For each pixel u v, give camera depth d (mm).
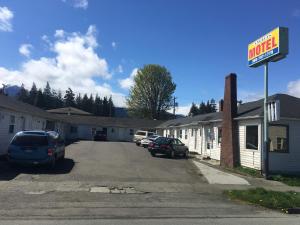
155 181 17703
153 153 31453
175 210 11648
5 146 25234
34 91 125438
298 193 15547
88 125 71938
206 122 33000
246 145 24500
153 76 85312
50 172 18609
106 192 14305
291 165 22781
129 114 87688
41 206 11344
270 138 22578
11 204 11422
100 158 26094
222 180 19141
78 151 30953
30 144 19062
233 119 25750
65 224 9234
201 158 32094
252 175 21641
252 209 12539
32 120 33594
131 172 20250
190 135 42094
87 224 9320
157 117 86062
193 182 18125
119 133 72812
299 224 10336
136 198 13469
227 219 10648
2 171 18078
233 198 14430
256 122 23219
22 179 16172
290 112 23016
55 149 20109
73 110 90938
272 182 19344
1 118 24078
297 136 23109
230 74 26312
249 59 23344
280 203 12961
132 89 87125
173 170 22234
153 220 10078
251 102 29844
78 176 17828
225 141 26547
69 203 11992
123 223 9570
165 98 86062
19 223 9172
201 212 11547
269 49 20844
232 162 25156
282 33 20062
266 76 21156
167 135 59438
